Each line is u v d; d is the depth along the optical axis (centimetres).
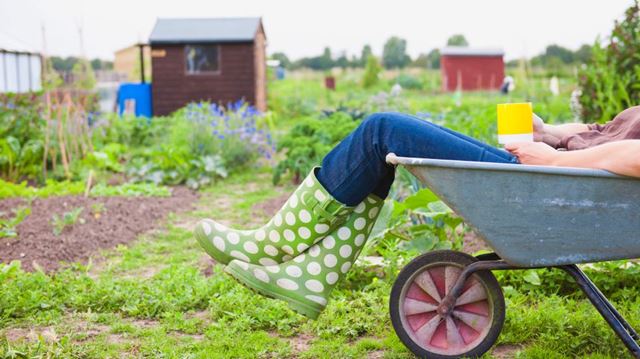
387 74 5466
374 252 441
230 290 372
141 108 1731
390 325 329
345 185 274
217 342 310
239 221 616
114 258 480
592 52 696
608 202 251
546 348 295
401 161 253
